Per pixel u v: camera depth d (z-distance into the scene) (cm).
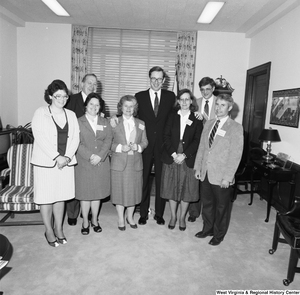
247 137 582
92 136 300
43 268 250
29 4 470
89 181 302
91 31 597
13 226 336
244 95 597
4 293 215
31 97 593
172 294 221
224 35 583
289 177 377
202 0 414
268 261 277
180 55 588
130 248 291
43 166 267
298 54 400
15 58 575
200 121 321
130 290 224
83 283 230
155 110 335
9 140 490
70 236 313
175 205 335
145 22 540
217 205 296
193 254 284
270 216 402
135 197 320
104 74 607
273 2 414
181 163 313
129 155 312
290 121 413
